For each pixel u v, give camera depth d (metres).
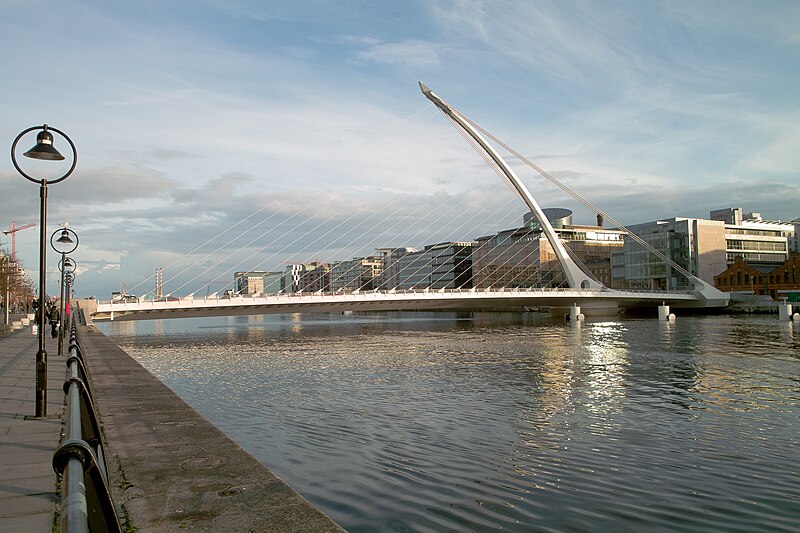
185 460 8.07
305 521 5.88
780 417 20.31
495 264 159.75
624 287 142.38
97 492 4.21
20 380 17.55
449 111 91.06
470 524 10.86
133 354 51.72
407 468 14.53
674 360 37.88
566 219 175.88
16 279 90.88
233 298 64.94
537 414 21.25
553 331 70.31
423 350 49.44
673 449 16.19
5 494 6.81
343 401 24.89
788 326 70.69
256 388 29.52
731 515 11.40
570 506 11.84
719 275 123.56
